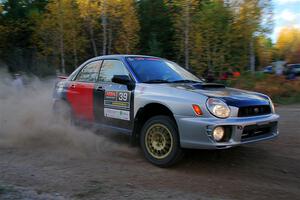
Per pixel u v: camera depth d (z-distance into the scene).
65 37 32.22
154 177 5.23
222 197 4.50
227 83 19.20
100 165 5.81
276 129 5.79
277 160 5.97
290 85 17.33
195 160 5.95
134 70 6.26
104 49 31.73
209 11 27.33
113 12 31.12
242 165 5.74
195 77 6.84
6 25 37.25
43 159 6.17
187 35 28.36
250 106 5.37
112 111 6.36
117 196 4.53
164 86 5.75
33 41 36.00
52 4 31.91
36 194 4.61
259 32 26.64
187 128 5.23
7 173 5.43
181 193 4.64
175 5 29.50
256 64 33.81
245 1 26.28
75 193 4.63
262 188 4.81
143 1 39.72
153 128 5.70
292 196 4.54
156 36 38.47
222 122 5.07
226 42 27.19
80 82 7.14
